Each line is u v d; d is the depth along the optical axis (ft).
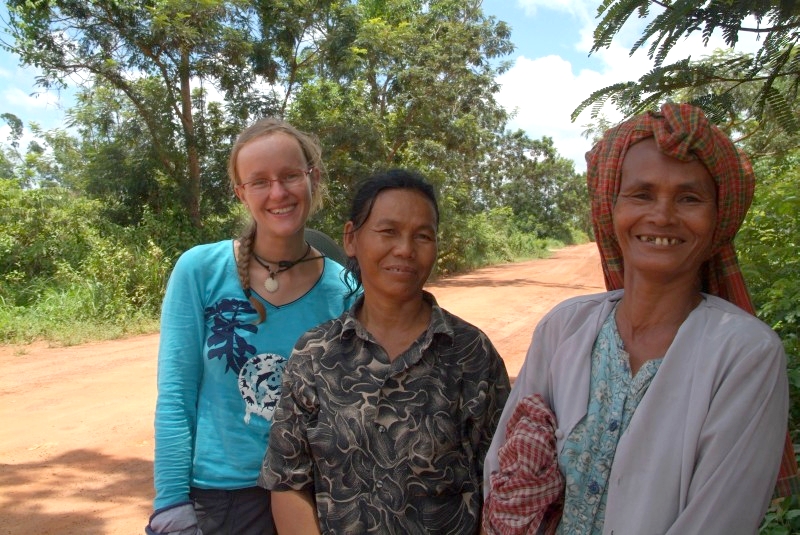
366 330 5.99
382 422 5.76
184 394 6.66
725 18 7.24
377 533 5.62
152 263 38.73
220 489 6.70
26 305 35.91
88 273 37.55
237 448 6.72
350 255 6.49
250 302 6.91
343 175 55.52
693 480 4.20
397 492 5.65
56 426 19.07
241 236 7.18
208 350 6.81
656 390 4.39
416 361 5.80
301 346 6.14
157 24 43.14
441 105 64.44
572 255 119.24
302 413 5.99
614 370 4.74
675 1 7.21
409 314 6.12
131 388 22.98
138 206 49.75
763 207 14.90
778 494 4.74
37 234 40.40
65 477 15.47
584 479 4.65
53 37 44.21
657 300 4.69
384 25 56.59
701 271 5.15
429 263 6.07
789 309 12.57
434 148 65.92
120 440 17.92
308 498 6.03
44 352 29.04
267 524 6.79
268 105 52.65
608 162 4.82
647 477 4.30
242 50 48.34
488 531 5.12
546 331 5.22
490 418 5.99
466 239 77.97
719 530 4.07
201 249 7.07
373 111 61.87
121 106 50.67
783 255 13.79
